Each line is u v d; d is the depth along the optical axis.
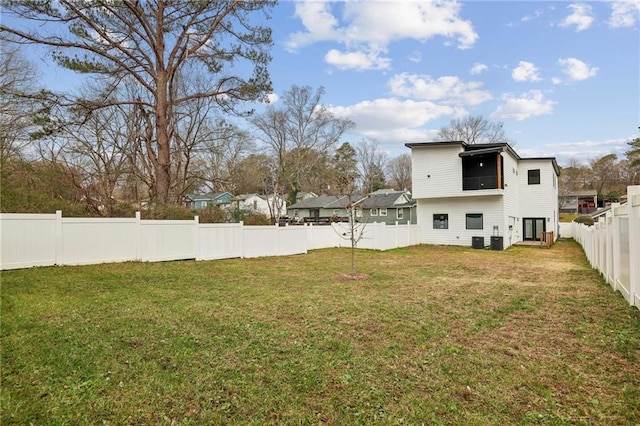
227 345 4.22
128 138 21.36
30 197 11.05
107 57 15.71
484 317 5.58
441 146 22.19
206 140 22.97
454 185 21.86
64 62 14.32
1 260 8.75
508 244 21.67
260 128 34.66
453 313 5.82
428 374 3.49
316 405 2.90
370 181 48.50
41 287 7.18
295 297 6.98
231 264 12.20
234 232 14.21
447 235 22.72
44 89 14.96
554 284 8.67
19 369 3.40
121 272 9.44
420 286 8.36
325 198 46.38
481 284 8.69
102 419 2.64
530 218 25.41
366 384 3.27
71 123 15.52
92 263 10.45
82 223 10.28
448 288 8.12
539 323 5.24
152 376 3.35
